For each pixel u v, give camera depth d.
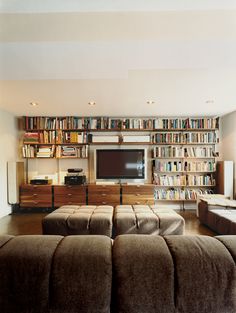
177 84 2.78
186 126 4.61
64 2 1.64
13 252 0.80
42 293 0.76
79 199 4.43
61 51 2.02
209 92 3.10
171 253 0.80
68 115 4.55
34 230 3.37
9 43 1.90
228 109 4.11
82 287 0.75
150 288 0.75
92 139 4.60
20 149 4.79
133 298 0.75
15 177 4.34
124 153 4.66
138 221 2.58
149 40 1.88
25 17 1.69
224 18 1.67
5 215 4.25
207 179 4.63
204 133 4.64
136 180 4.66
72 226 2.56
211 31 1.77
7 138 4.34
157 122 4.60
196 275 0.76
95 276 0.76
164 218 2.60
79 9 1.66
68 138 4.62
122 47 1.97
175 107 3.95
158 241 0.87
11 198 4.33
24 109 4.04
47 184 4.53
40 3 1.64
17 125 4.73
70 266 0.77
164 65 2.22
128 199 4.43
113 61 2.16
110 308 0.77
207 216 3.40
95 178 4.67
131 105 3.79
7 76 2.47
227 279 0.75
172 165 4.65
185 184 4.61
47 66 2.25
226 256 0.79
